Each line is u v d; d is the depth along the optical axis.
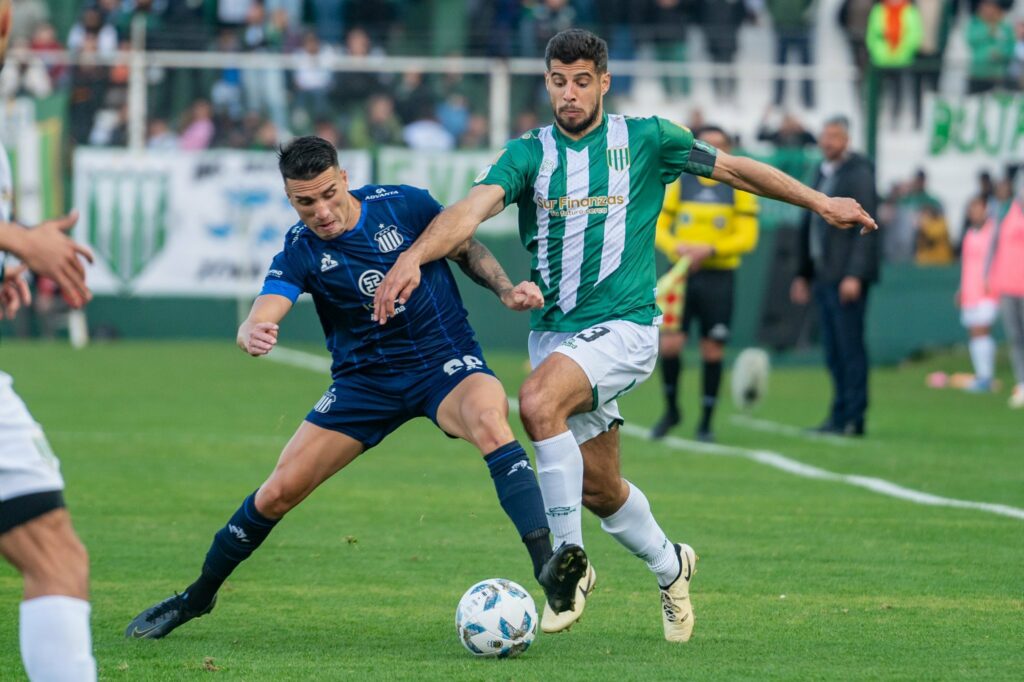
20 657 15.84
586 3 67.25
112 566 21.34
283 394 47.09
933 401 49.56
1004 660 15.97
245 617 18.25
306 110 64.25
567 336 17.67
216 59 63.81
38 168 62.47
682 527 25.03
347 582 20.42
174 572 20.95
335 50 68.06
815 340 62.19
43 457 11.48
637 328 17.47
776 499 28.22
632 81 66.81
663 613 17.20
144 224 63.22
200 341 64.56
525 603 16.11
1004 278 48.09
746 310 61.53
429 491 28.97
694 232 37.28
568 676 15.11
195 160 63.09
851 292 37.97
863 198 37.75
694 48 67.62
